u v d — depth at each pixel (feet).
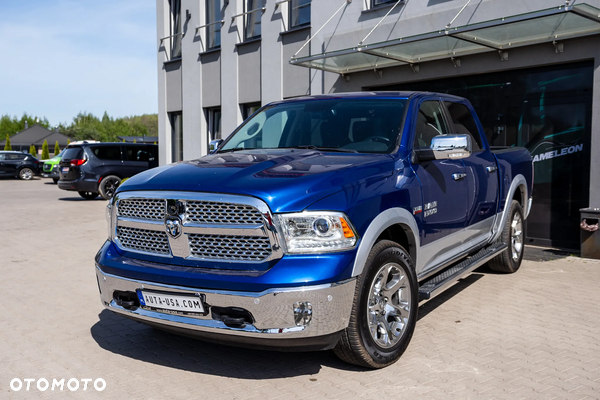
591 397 11.25
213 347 14.26
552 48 27.30
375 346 12.19
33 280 21.72
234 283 10.94
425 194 14.11
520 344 14.32
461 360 13.20
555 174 28.25
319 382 11.98
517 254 22.34
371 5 35.96
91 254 27.17
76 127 460.14
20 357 13.62
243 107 47.42
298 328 10.85
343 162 12.90
